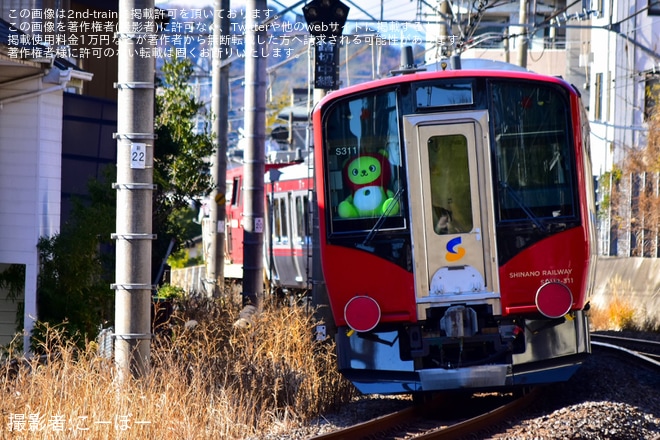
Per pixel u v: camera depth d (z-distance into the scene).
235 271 78.94
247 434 27.81
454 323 29.55
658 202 76.50
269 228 71.25
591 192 32.91
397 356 30.77
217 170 62.59
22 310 42.66
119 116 30.80
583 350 30.55
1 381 27.00
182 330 35.75
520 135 30.09
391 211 30.42
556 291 29.73
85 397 26.00
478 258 29.97
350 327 30.42
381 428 28.27
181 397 27.64
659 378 38.62
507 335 30.22
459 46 60.88
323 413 31.97
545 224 29.86
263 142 49.12
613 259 85.69
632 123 99.12
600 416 28.06
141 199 30.59
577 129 30.09
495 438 26.55
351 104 30.73
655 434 28.14
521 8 73.75
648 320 68.25
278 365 32.16
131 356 30.14
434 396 33.31
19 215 42.38
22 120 42.59
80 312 40.31
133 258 30.48
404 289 30.19
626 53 100.00
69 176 48.50
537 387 33.62
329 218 30.73
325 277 30.94
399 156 30.44
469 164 30.06
